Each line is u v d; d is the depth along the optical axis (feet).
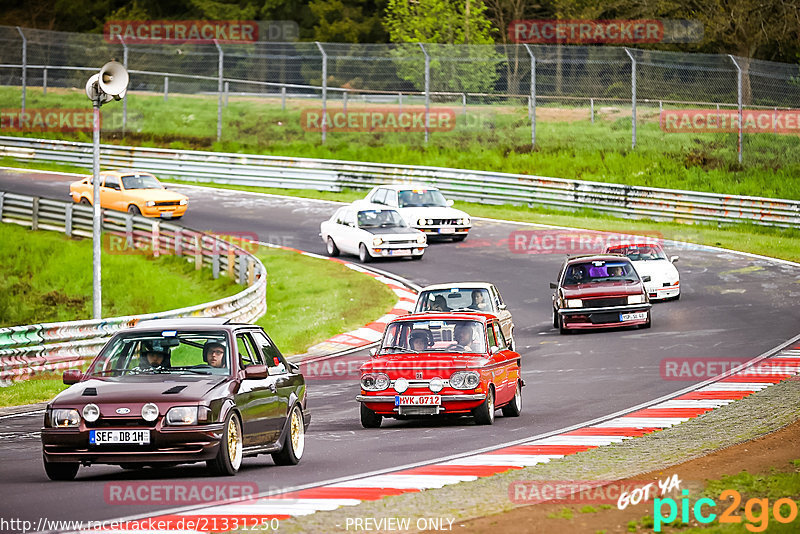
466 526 98.78
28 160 616.39
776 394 191.93
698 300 323.98
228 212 492.95
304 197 532.73
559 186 491.72
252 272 362.33
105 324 261.44
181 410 122.21
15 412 207.62
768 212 448.65
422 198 441.27
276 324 318.86
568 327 285.43
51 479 128.57
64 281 390.63
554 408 190.80
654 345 259.19
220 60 606.14
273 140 629.51
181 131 653.30
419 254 398.42
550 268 379.14
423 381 172.24
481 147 596.29
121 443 121.60
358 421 185.68
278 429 139.95
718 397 192.03
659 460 135.03
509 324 250.37
